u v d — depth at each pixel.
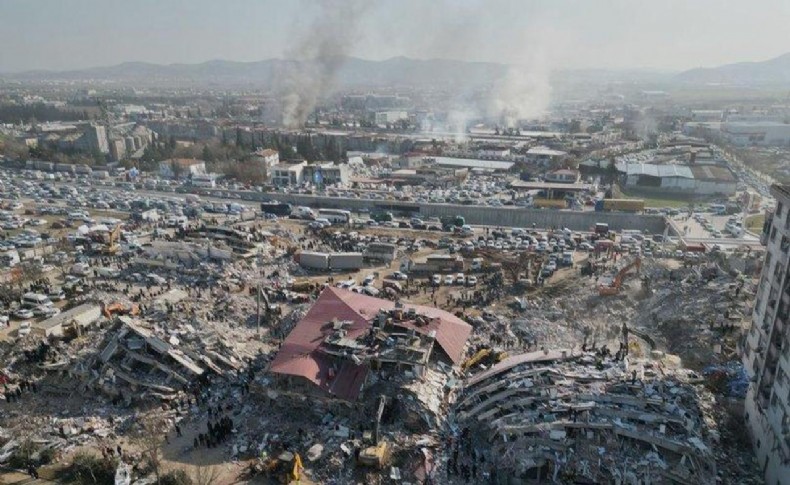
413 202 182.12
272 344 84.56
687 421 57.38
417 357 69.19
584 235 148.38
